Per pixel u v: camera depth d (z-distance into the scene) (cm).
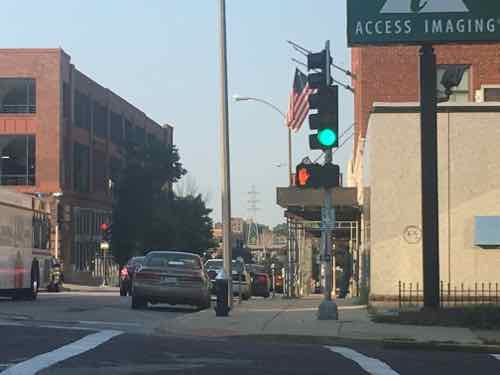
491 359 1248
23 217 2748
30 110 6038
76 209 6406
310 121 1666
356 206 2880
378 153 2086
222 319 1770
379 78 3017
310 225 3438
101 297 3048
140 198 6391
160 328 1620
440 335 1464
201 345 1325
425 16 1781
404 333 1488
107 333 1470
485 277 2041
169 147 6706
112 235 6438
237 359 1153
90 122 6881
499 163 2058
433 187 1703
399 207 2073
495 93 2491
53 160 6000
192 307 2522
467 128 2069
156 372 1009
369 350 1346
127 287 3241
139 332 1567
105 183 7288
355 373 1053
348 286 3684
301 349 1327
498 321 1605
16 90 6053
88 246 6681
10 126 6003
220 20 2261
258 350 1283
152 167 6475
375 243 2075
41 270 2972
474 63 2961
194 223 6588
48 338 1349
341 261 4106
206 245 6731
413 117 2081
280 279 5016
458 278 2045
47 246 3089
